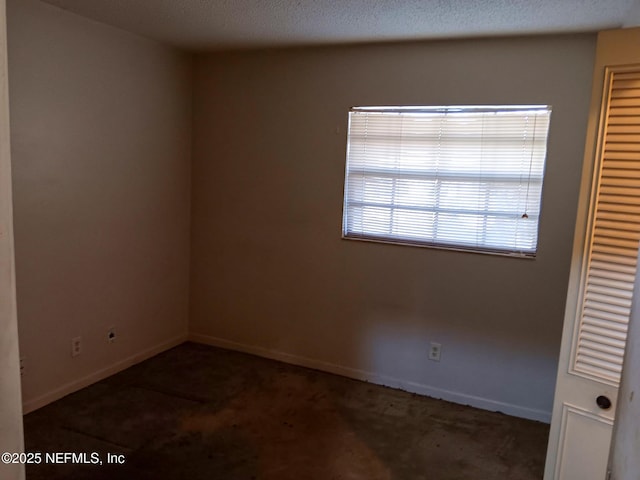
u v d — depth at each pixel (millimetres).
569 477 1996
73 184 2955
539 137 2875
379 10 2477
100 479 2258
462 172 3086
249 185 3713
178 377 3400
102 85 3078
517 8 2354
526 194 2949
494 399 3129
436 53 3029
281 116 3531
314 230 3537
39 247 2791
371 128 3287
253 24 2850
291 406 3057
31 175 2705
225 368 3590
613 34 1717
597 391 1871
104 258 3229
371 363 3463
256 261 3768
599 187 1788
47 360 2910
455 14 2482
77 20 2865
